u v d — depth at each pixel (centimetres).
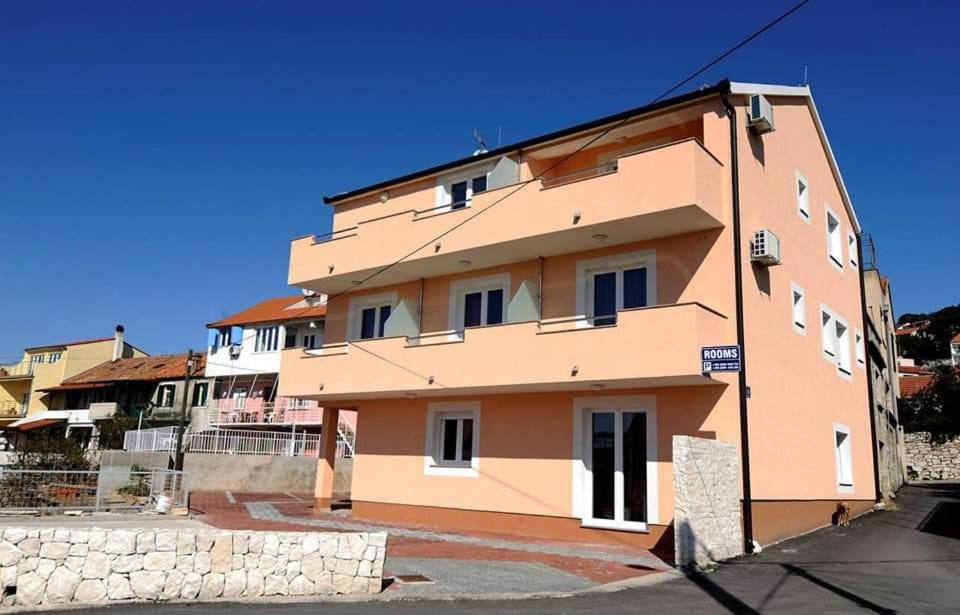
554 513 1545
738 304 1387
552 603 848
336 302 2152
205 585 855
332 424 2173
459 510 1722
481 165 1883
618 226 1452
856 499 2033
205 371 4606
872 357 2444
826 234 2042
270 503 2238
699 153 1366
